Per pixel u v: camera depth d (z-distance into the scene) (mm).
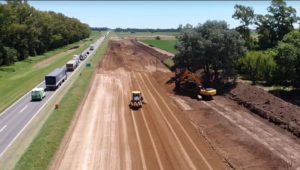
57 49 177625
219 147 41906
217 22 77438
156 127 49281
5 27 107500
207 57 73750
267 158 37750
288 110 52406
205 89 66250
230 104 62781
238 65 81188
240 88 69000
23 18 127000
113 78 88125
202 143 43156
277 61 66438
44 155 37219
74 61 104312
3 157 37031
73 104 59375
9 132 45188
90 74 92250
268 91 69062
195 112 57562
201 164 36906
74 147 40906
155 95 69938
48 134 43469
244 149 40656
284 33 102750
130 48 175125
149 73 96750
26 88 73875
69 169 35125
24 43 122938
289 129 47312
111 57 131625
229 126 49250
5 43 114188
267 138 44219
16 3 126938
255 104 58812
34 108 57406
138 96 59906
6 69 99625
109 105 61156
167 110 58625
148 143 42844
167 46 189875
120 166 36219
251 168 35875
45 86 74875
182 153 39844
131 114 55719
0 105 59156
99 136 44969
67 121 49625
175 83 76312
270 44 104625
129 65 110812
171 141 43719
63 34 194500
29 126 47594
